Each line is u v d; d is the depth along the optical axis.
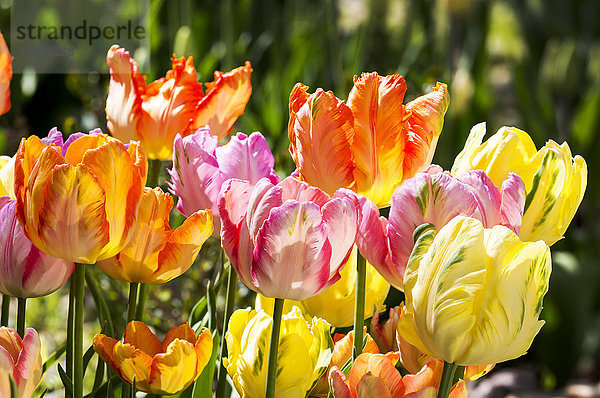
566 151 1.72
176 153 1.76
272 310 1.82
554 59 6.83
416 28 6.47
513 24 9.04
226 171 1.78
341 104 1.72
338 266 1.68
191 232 1.72
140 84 1.90
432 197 1.66
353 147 1.73
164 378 1.68
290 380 1.70
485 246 1.64
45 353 1.77
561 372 4.60
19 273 1.72
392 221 1.68
